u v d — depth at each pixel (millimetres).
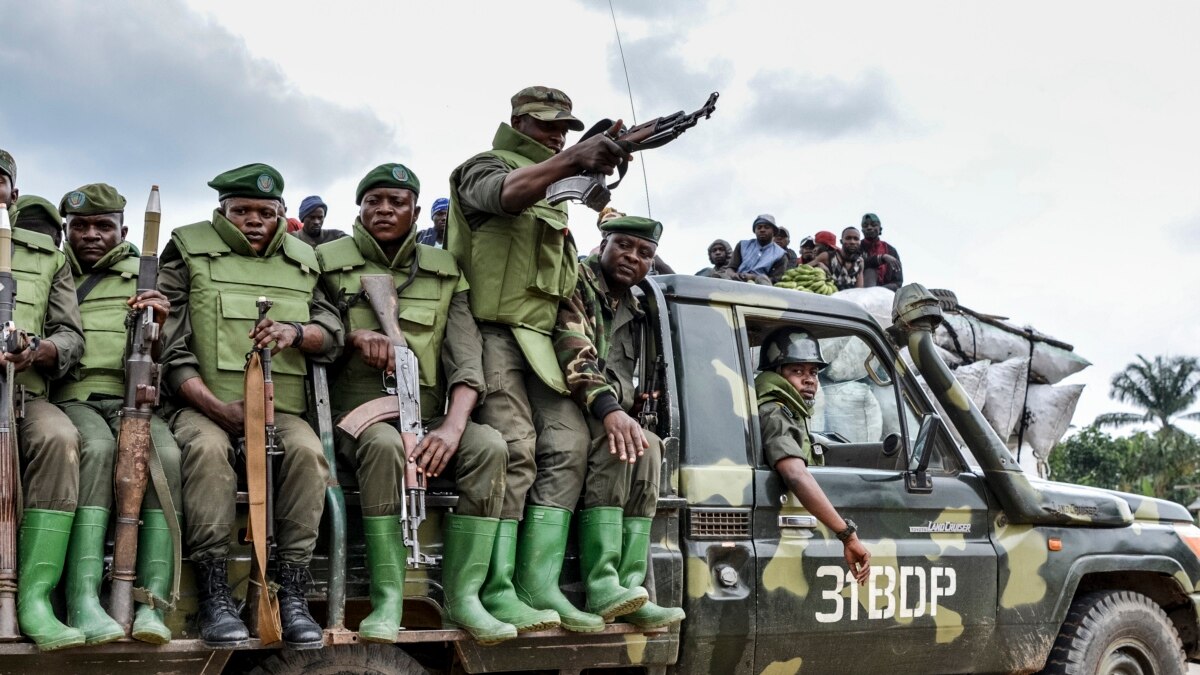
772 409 4832
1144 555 5676
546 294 4316
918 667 5043
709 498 4578
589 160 4000
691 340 4730
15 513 3299
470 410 4074
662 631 4289
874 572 4895
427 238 7664
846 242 11305
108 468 3475
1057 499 5395
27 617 3268
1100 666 5516
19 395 3445
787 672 4723
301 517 3658
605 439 4254
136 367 3475
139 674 3447
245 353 3854
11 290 3436
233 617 3500
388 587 3770
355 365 4074
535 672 4348
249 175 3922
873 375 5238
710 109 3883
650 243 4621
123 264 3971
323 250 4191
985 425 5297
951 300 11172
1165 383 41688
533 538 4137
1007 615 5234
